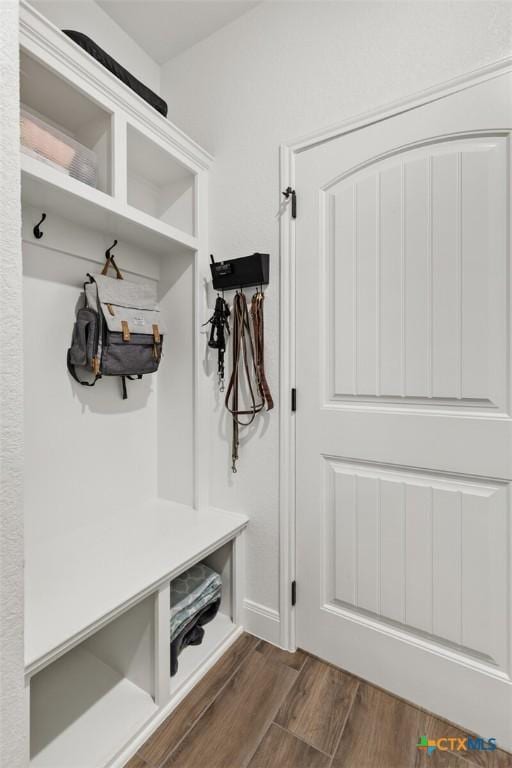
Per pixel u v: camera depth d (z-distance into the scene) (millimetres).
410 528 1273
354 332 1363
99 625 1009
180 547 1385
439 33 1196
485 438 1144
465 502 1179
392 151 1274
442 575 1220
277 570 1557
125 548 1376
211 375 1750
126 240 1632
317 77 1433
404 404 1282
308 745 1132
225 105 1689
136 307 1579
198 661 1402
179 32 1740
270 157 1549
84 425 1554
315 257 1439
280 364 1521
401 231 1264
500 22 1108
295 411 1504
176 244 1666
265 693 1311
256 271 1521
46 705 1216
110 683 1310
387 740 1146
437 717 1224
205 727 1188
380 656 1330
